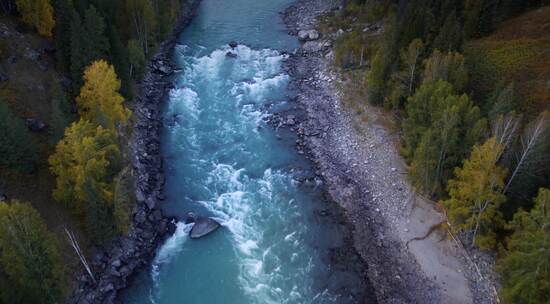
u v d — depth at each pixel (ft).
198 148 205.77
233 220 171.01
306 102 238.68
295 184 188.65
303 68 268.41
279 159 201.67
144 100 229.66
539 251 112.16
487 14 232.12
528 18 235.61
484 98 188.55
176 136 212.02
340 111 226.99
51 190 151.33
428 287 145.59
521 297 118.21
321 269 154.51
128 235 158.10
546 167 139.23
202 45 289.33
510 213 146.00
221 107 233.35
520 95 185.57
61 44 191.01
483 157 135.44
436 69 180.14
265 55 280.92
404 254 156.46
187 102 235.40
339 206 178.81
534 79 191.72
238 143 209.97
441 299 141.90
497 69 203.10
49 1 202.59
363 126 212.64
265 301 143.74
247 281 149.69
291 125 222.48
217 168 195.11
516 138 142.31
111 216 145.59
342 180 189.47
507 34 229.45
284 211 176.04
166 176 189.26
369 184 184.75
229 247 160.76
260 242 163.32
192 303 142.61
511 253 128.26
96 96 168.35
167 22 274.57
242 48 287.69
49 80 187.32
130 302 142.00
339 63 258.37
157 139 208.85
